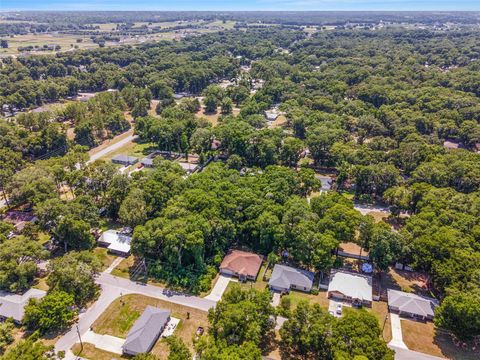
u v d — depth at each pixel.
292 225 75.12
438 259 66.88
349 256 78.50
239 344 50.97
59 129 139.62
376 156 111.38
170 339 51.56
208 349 47.75
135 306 63.91
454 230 71.31
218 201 81.00
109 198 89.69
